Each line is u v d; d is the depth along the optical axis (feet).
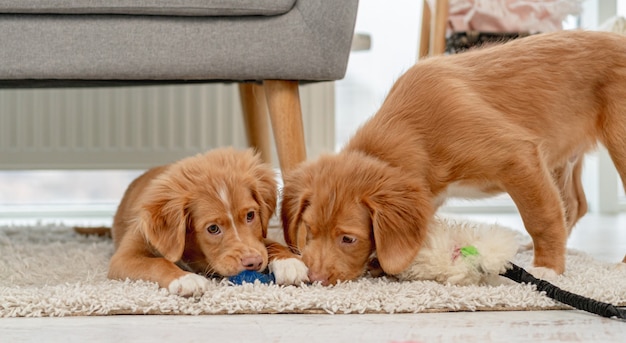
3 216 12.79
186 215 5.92
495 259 5.47
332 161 5.89
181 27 6.88
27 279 6.09
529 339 4.28
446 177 5.80
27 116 12.55
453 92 5.90
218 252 5.83
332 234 5.58
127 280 5.46
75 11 6.77
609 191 13.78
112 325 4.62
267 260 5.76
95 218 12.46
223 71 6.95
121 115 12.62
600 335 4.36
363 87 13.75
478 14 9.29
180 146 12.76
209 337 4.33
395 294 5.08
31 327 4.58
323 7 6.96
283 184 6.21
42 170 12.71
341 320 4.73
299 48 6.98
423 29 9.84
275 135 7.27
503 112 5.98
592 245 8.80
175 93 12.67
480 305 4.98
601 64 6.23
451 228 5.79
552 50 6.27
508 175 5.74
